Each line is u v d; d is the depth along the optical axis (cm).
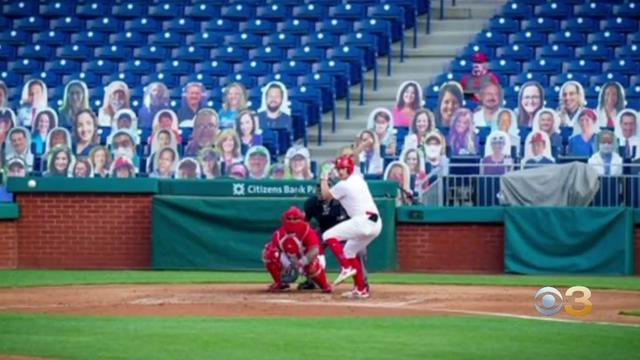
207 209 7338
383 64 9712
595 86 9075
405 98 8225
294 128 8825
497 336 4256
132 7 10388
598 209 7244
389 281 6650
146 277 6850
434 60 9769
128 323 4597
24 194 7488
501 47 9556
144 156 8319
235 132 7762
